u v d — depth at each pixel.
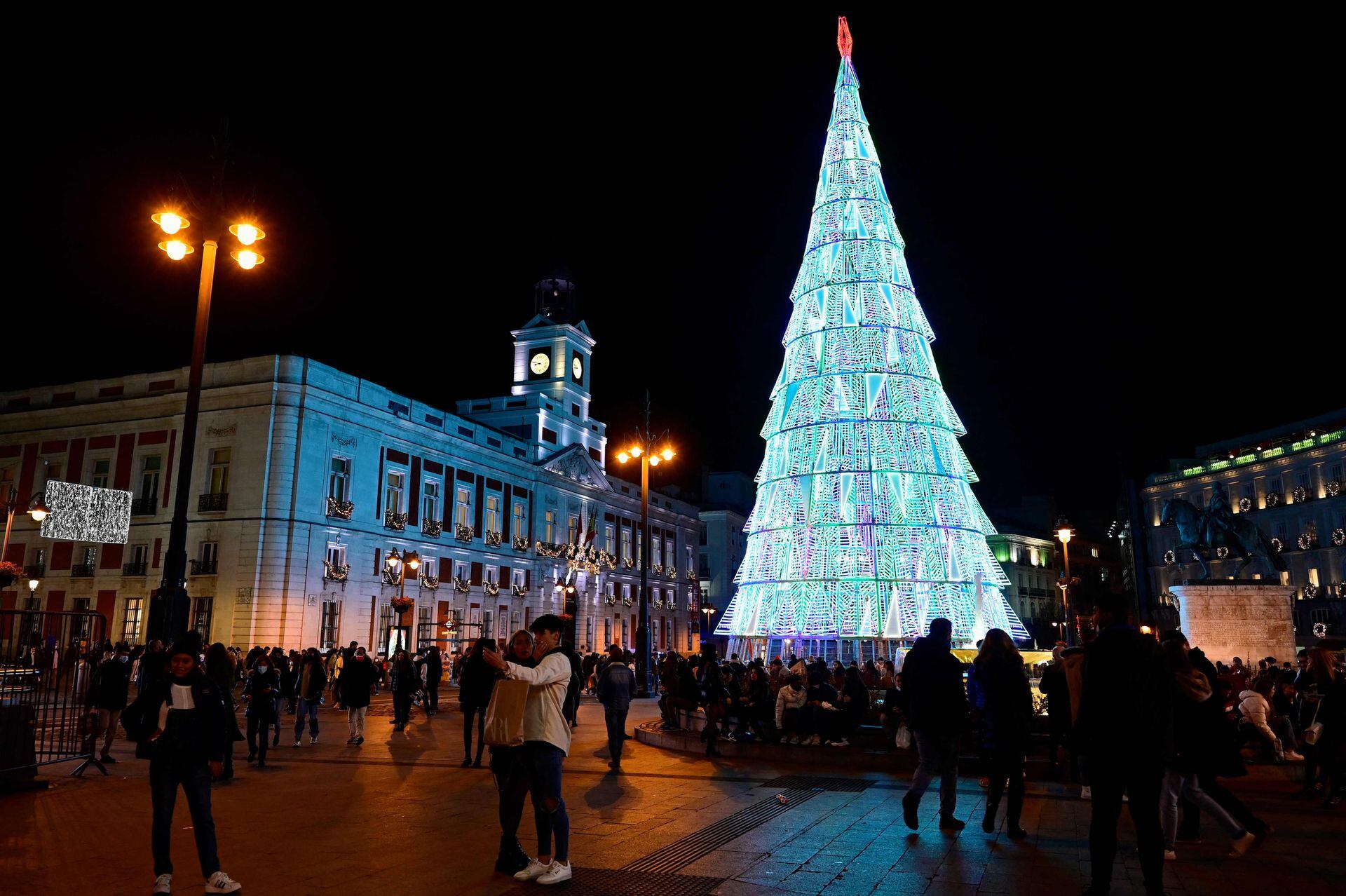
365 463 41.12
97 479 41.19
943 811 8.81
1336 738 10.05
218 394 38.53
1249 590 23.34
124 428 41.09
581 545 57.06
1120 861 7.61
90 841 8.16
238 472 37.50
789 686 14.75
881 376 30.06
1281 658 22.91
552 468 55.06
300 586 36.97
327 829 8.66
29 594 40.88
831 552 28.83
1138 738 5.99
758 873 7.06
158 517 39.03
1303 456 57.72
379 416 41.97
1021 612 83.94
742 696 17.02
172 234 15.83
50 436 42.69
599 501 60.81
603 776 12.38
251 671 13.73
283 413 37.59
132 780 11.88
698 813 9.57
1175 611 33.09
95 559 40.09
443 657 41.84
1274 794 11.16
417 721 21.30
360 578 40.06
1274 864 7.41
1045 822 9.23
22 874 6.94
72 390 43.03
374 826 8.83
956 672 8.72
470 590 47.12
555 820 6.73
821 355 30.98
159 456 40.03
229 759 11.74
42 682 13.64
